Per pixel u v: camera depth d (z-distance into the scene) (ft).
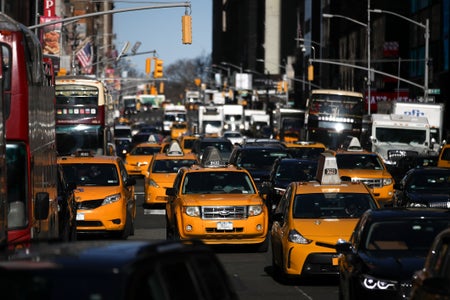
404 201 167.12
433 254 64.08
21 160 92.27
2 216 80.84
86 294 39.88
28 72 94.73
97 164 161.17
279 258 114.52
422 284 61.77
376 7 636.07
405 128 338.13
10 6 390.01
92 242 49.29
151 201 214.90
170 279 43.16
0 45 92.12
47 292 40.04
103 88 299.79
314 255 109.09
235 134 487.61
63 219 130.82
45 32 412.77
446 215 90.38
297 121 553.64
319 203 117.50
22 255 45.50
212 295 46.11
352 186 121.29
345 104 399.03
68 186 137.59
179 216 140.36
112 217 154.51
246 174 149.28
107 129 317.22
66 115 297.33
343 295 87.97
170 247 45.47
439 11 527.81
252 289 109.70
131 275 40.55
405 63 611.06
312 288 110.42
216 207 139.33
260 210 140.97
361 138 394.52
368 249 86.22
